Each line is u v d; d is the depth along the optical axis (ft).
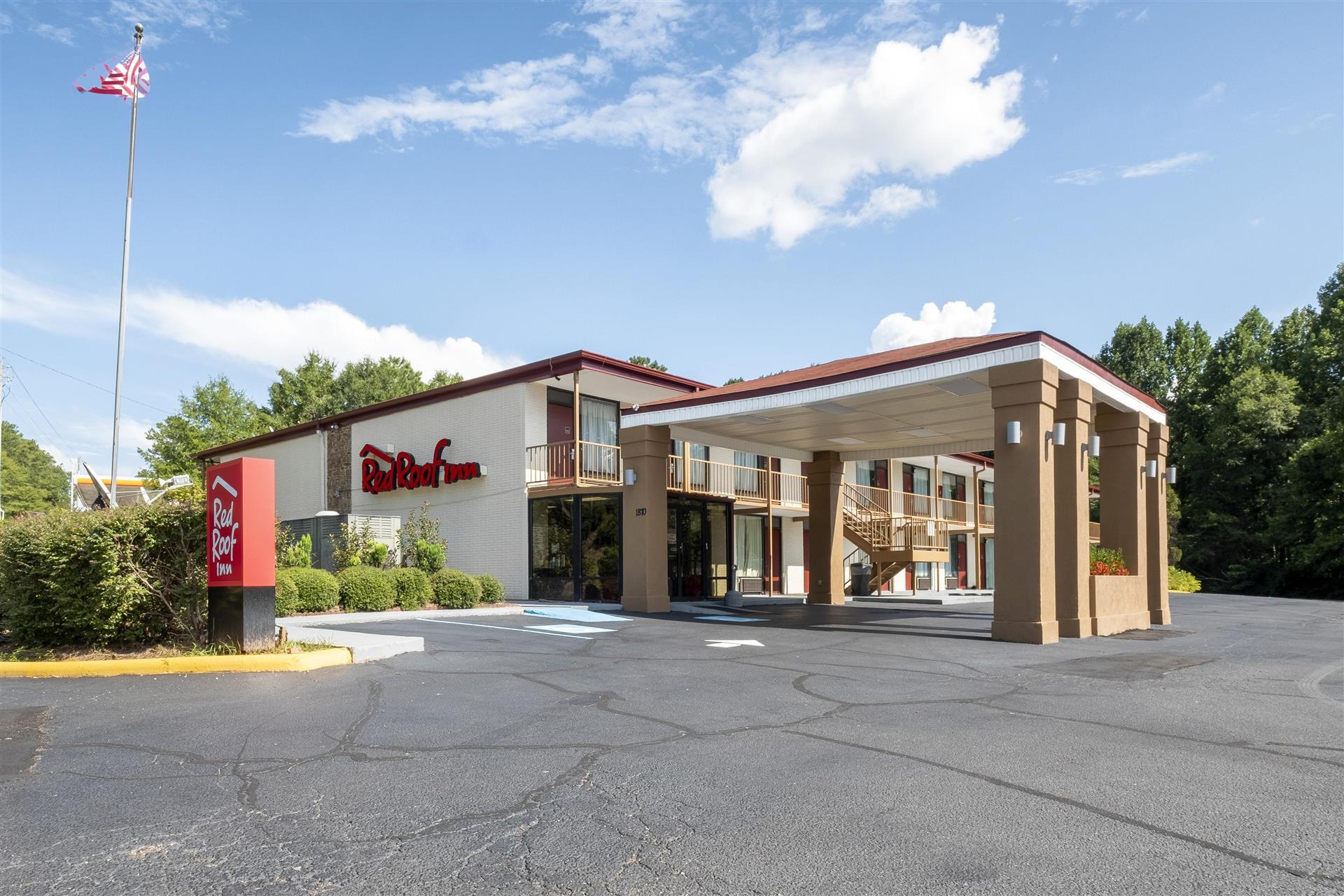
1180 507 158.40
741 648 36.29
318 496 91.61
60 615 32.55
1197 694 25.44
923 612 60.03
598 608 59.26
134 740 19.33
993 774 16.69
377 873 11.84
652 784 15.98
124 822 13.96
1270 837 13.17
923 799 15.08
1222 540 156.56
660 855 12.49
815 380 48.21
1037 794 15.33
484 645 36.32
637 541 58.29
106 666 28.58
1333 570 130.00
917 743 19.11
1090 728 20.71
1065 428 42.63
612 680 27.48
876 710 22.86
